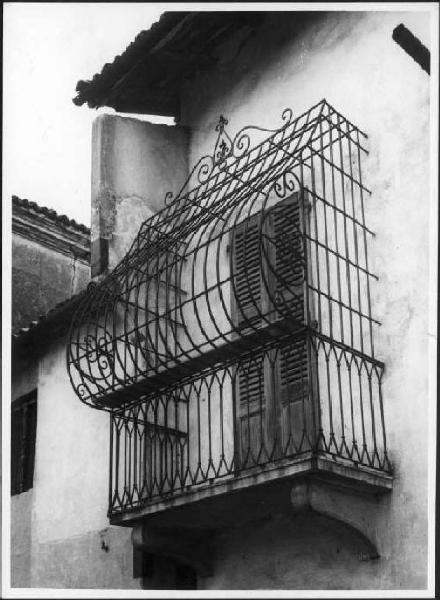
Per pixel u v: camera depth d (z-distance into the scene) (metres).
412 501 8.27
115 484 9.86
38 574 10.92
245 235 8.77
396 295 8.80
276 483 8.34
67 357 9.92
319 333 8.40
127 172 10.99
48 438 11.41
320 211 9.57
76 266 13.98
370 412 8.66
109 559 10.34
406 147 9.07
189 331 10.47
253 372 9.63
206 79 11.28
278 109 10.39
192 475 9.67
